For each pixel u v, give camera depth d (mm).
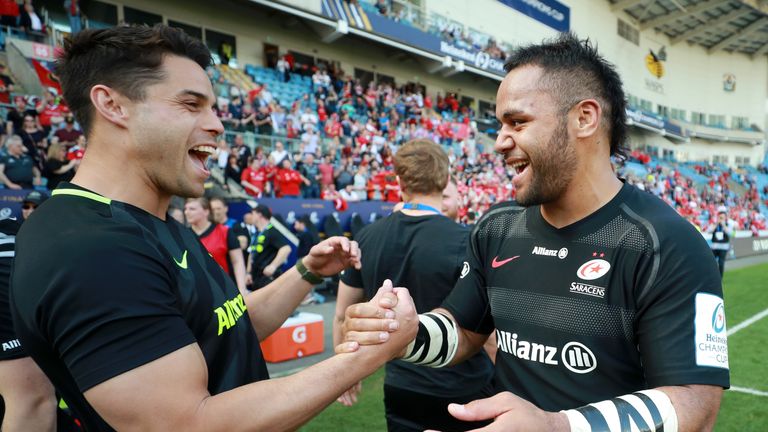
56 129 7199
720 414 3051
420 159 1815
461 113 19984
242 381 979
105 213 834
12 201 5238
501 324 1149
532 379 1066
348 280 1928
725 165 35031
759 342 4691
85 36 885
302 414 765
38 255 748
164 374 714
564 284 1026
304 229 7422
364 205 9555
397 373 1721
